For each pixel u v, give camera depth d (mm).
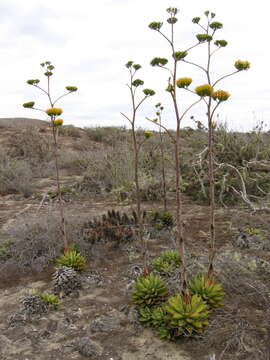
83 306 3887
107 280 4469
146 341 3188
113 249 5426
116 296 4059
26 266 4969
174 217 6645
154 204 7914
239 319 3213
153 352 3023
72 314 3736
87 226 5891
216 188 7758
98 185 9641
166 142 12047
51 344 3250
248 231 5465
